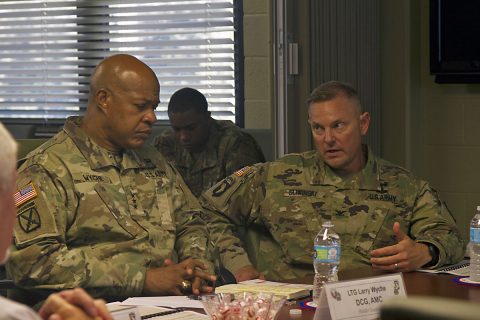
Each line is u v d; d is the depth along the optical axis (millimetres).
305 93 4477
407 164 5648
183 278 2898
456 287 2795
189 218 3402
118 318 2045
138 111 3223
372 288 2260
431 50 5578
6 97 4555
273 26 4324
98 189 3139
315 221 3484
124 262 3080
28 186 3027
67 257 2949
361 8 5246
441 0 5512
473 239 2889
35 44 4535
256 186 3576
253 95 4387
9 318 1277
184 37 4449
